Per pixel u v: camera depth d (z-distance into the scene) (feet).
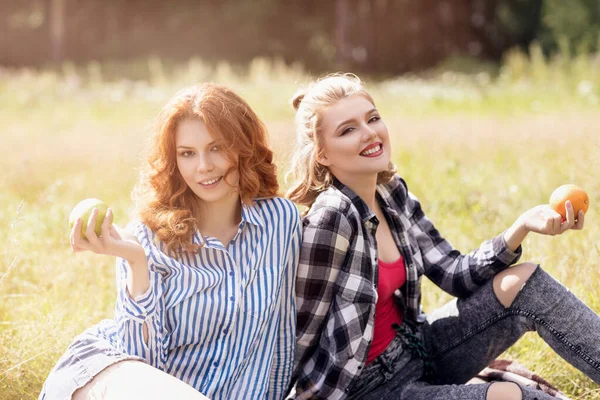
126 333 7.27
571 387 9.90
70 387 6.98
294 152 9.22
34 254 13.92
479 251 8.98
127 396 6.60
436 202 17.52
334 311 8.24
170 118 7.80
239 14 103.55
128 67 80.59
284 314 8.28
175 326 7.57
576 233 13.82
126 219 17.57
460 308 8.97
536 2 105.50
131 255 7.08
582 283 11.48
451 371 9.09
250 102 47.42
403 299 8.98
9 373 9.41
